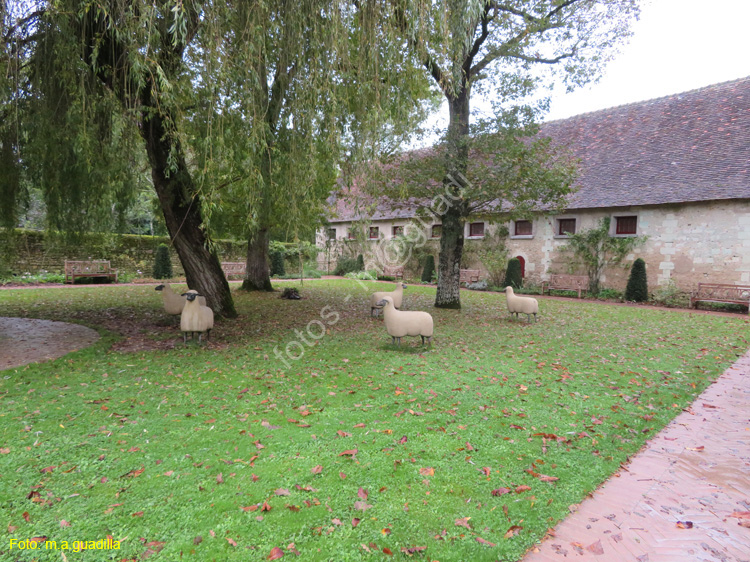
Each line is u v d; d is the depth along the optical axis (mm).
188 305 6086
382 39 5629
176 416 3477
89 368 4832
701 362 5508
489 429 3322
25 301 10398
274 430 3223
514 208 9484
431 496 2365
